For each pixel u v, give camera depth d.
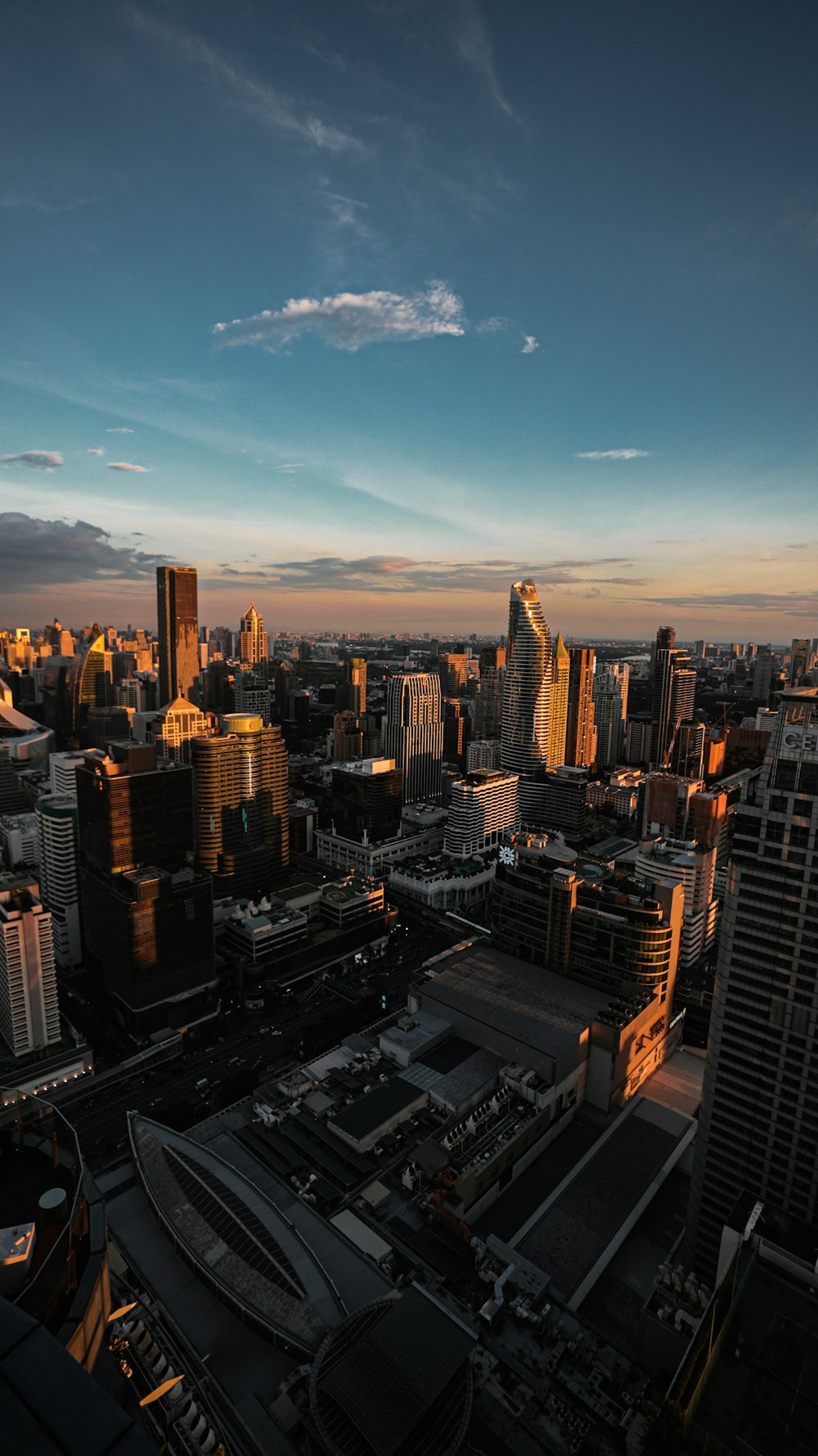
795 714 168.38
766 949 171.25
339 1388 145.50
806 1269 123.19
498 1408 157.75
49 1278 39.31
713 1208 184.88
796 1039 168.38
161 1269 174.50
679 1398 109.44
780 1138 173.12
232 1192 192.38
